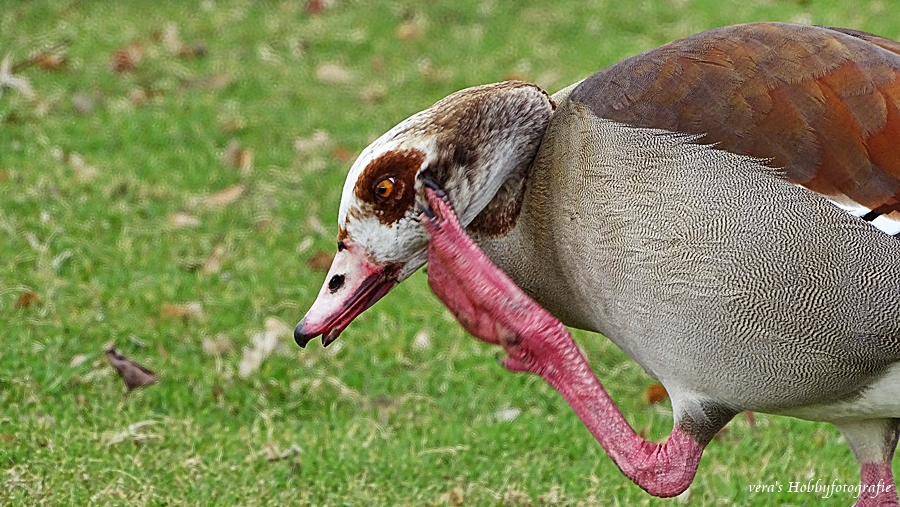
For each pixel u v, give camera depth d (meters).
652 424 12.62
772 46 8.88
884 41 9.23
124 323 13.58
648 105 8.85
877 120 8.47
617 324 9.23
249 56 21.00
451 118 9.27
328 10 22.73
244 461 11.34
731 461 11.91
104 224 15.55
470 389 12.97
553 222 9.35
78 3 22.33
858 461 9.80
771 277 8.48
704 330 8.76
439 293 9.27
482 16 22.67
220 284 14.58
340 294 9.48
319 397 12.71
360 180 9.25
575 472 11.47
